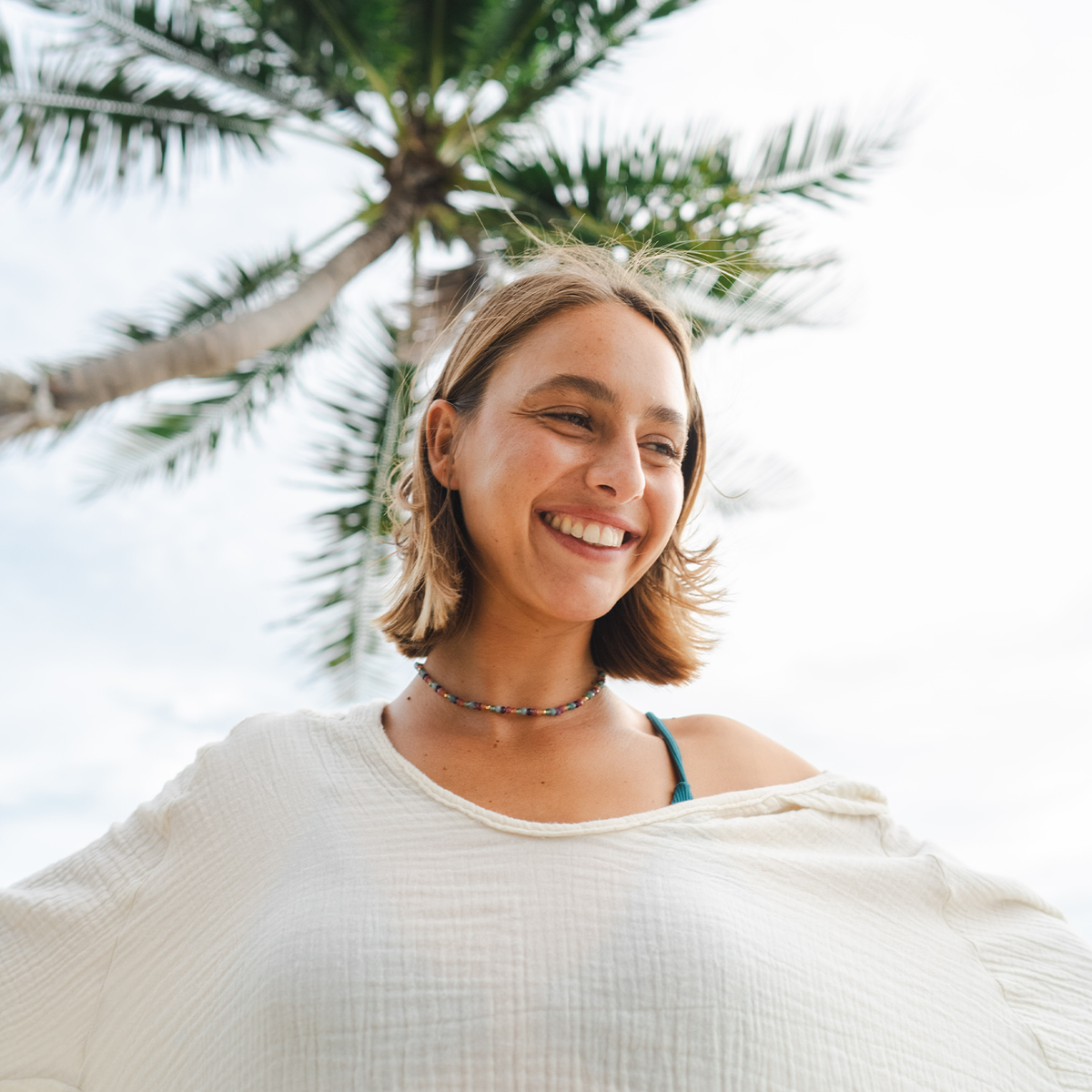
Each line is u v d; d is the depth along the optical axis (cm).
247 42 759
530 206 696
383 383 679
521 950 124
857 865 150
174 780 167
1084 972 149
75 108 733
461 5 742
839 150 648
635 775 149
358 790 142
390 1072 116
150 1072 135
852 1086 126
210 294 785
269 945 126
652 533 147
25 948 149
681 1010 121
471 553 155
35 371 498
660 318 159
